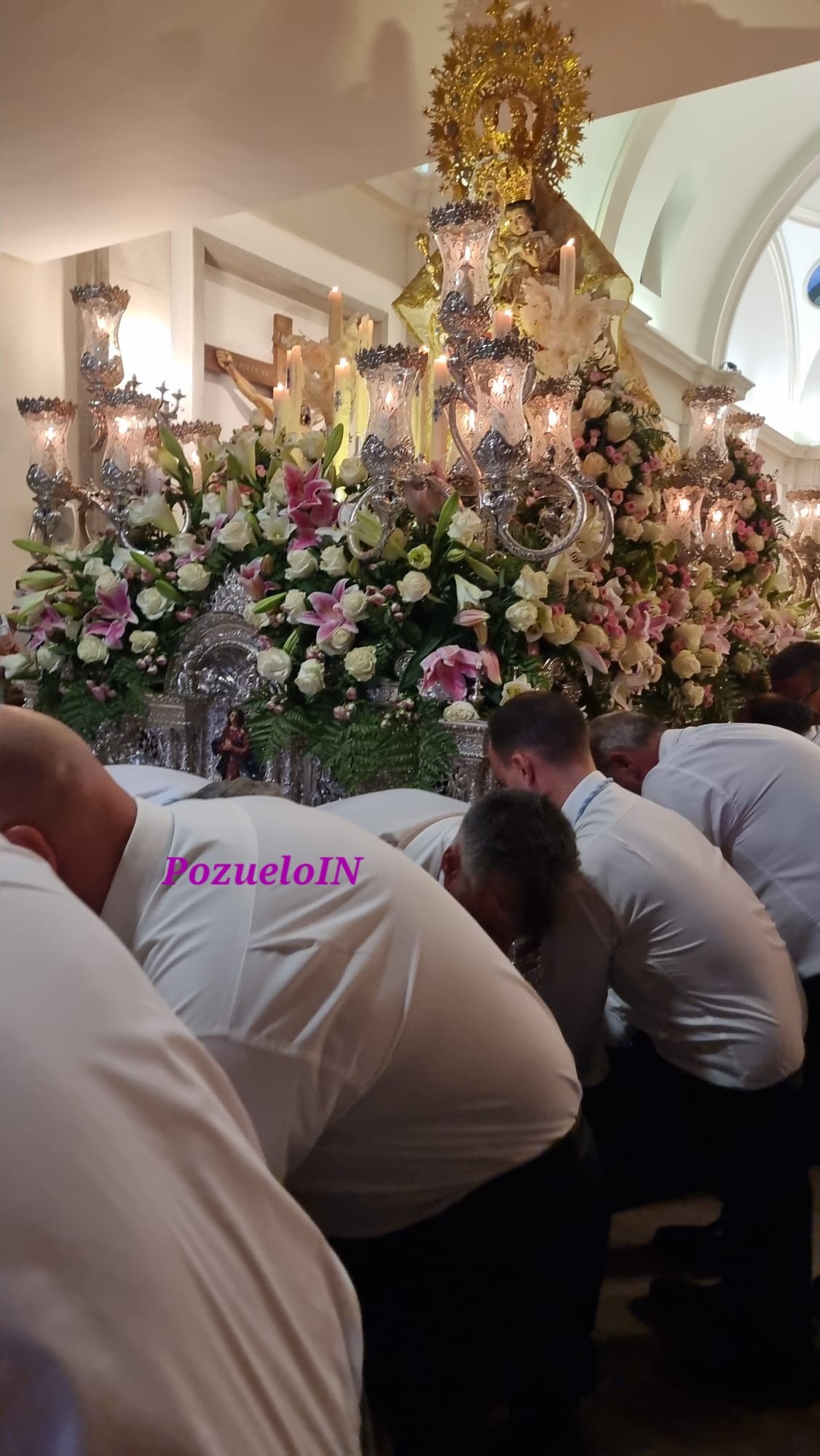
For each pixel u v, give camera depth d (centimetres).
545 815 140
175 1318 54
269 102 293
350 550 220
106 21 253
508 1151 117
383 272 580
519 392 205
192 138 310
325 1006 100
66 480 281
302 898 103
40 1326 50
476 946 118
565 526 227
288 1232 68
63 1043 59
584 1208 126
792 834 201
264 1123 97
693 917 166
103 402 268
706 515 302
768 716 247
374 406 215
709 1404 165
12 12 246
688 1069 176
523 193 304
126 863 101
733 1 258
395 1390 124
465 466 242
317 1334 68
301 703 224
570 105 291
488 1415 126
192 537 251
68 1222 53
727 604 323
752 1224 170
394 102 296
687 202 755
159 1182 58
